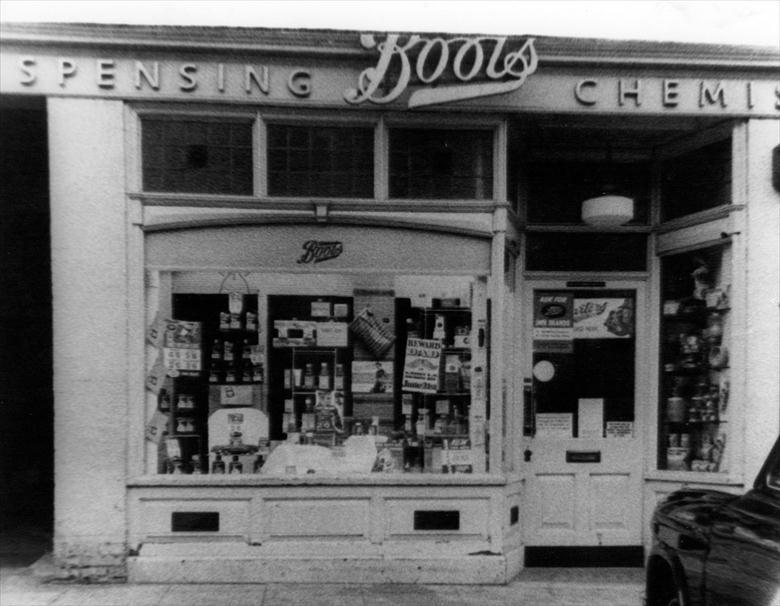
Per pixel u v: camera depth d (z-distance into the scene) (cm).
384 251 671
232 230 666
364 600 605
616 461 737
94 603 588
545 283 744
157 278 660
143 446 650
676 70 671
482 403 668
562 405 739
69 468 641
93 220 649
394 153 675
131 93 648
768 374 672
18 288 884
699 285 720
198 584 638
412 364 673
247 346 668
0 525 831
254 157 664
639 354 744
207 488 648
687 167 735
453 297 673
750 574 367
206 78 651
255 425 667
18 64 639
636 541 730
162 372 658
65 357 645
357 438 670
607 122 689
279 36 645
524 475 728
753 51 666
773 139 678
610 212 716
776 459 408
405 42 646
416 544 652
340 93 657
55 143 646
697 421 717
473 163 678
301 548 648
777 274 676
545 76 666
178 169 664
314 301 671
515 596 623
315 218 664
